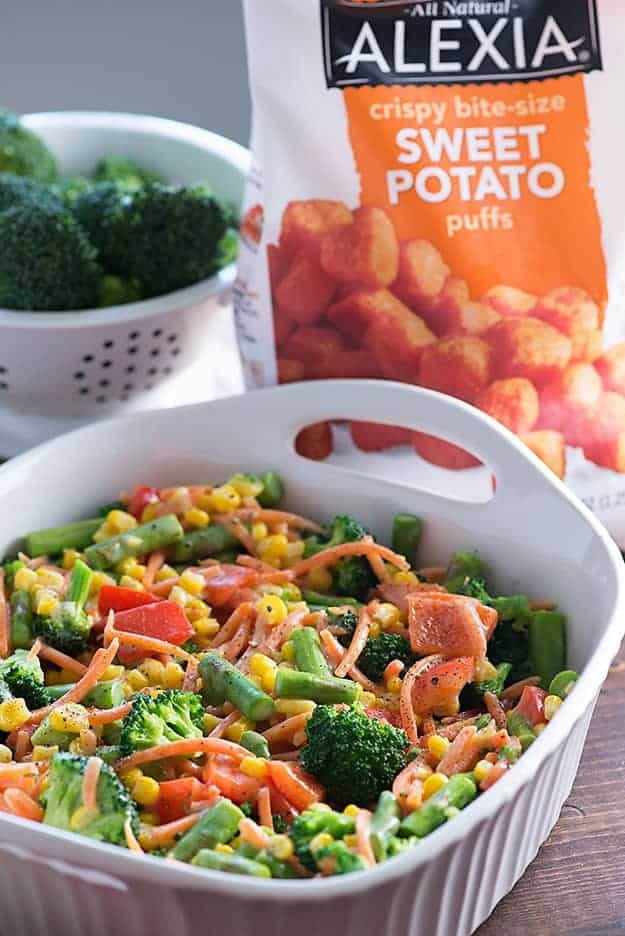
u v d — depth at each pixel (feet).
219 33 5.46
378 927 3.10
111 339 4.17
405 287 4.04
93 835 3.15
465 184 3.99
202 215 4.22
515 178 3.98
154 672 3.55
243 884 2.99
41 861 3.08
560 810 3.49
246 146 5.62
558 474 4.11
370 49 3.93
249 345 4.18
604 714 3.75
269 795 3.28
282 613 3.62
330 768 3.30
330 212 4.02
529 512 3.72
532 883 3.45
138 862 3.01
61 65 5.51
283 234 4.05
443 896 3.16
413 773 3.31
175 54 5.50
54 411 4.32
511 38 3.92
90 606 3.68
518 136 3.96
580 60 3.92
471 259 4.02
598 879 3.45
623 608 3.43
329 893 2.99
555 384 4.06
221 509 3.87
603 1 3.89
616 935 3.37
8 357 4.16
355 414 3.88
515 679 3.63
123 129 4.78
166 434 3.93
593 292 4.02
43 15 5.43
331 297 4.07
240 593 3.71
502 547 3.77
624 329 4.05
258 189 4.05
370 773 3.30
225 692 3.47
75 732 3.38
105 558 3.75
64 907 3.16
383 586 3.75
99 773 3.19
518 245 4.01
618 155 3.97
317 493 3.93
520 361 4.04
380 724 3.36
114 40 5.48
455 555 3.79
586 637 3.61
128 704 3.41
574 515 3.66
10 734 3.45
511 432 4.00
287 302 4.09
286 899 3.00
